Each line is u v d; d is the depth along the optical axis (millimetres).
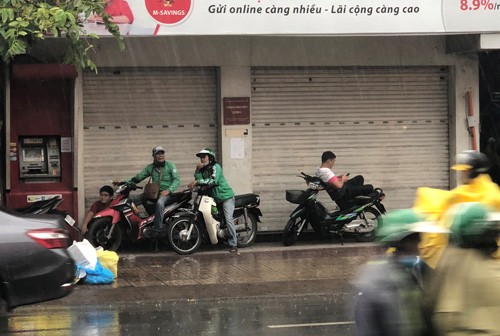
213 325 8984
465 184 5598
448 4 14359
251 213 14617
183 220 13742
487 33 14617
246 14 13797
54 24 11094
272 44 15156
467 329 4090
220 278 11883
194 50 14914
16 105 14188
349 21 14094
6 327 9008
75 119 14273
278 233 15477
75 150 14328
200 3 13648
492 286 4094
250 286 11352
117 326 9000
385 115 15844
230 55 15031
